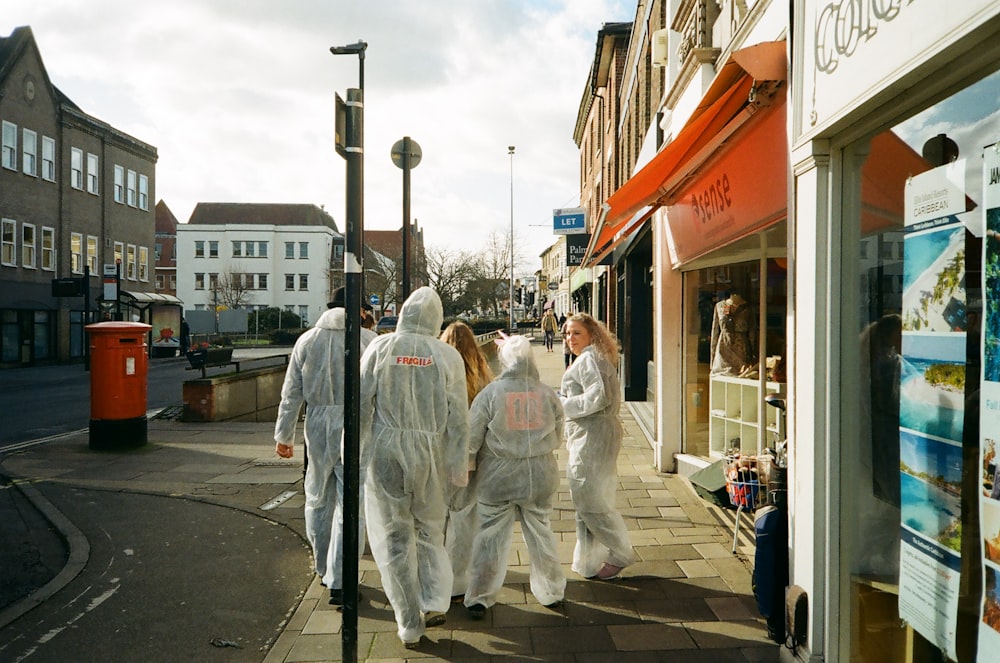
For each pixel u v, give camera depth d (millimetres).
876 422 3088
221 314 55875
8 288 30031
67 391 18641
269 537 5672
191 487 7262
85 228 36062
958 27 2188
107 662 3643
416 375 3859
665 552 5098
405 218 8562
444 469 3959
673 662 3549
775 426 6156
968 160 2449
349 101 3150
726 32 5902
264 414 14148
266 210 82312
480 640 3809
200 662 3652
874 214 3057
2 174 30109
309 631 3922
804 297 3365
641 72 14219
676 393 7766
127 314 31828
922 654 2789
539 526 4199
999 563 2311
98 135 37188
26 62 31656
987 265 2357
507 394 4168
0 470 8016
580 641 3783
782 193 4398
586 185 30422
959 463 2543
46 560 5234
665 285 7797
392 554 3768
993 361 2334
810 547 3303
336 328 4664
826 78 3098
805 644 3346
